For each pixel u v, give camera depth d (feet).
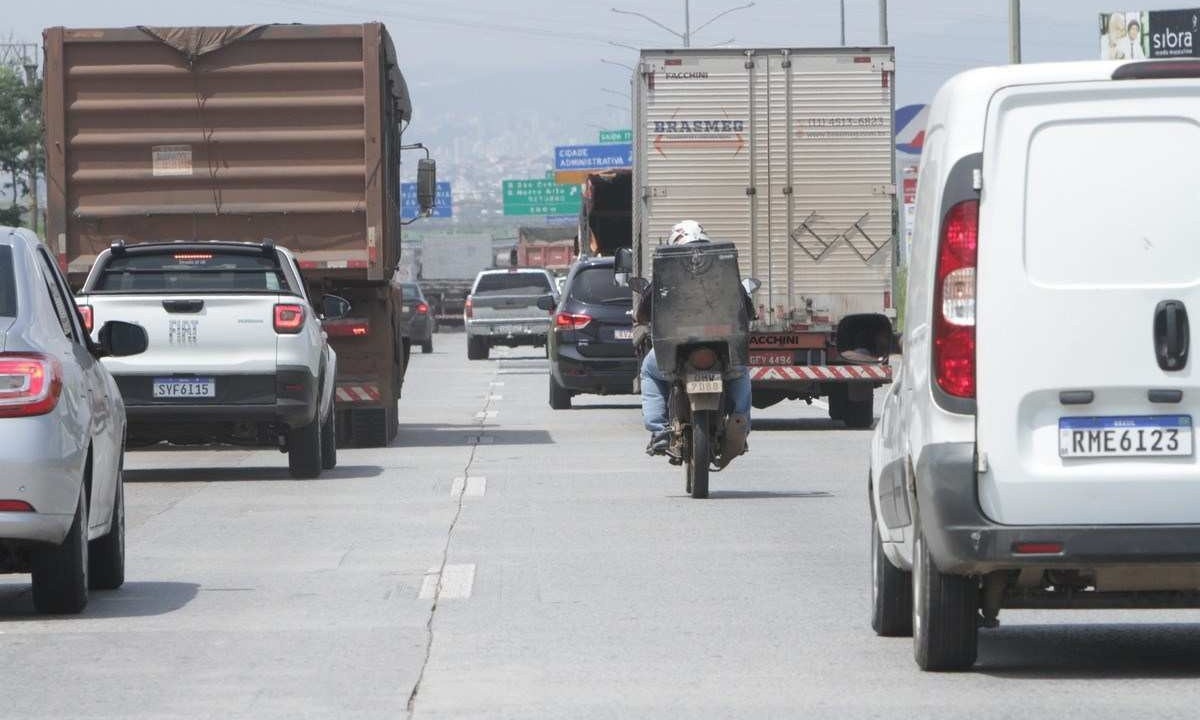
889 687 74.43
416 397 313.32
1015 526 71.31
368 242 199.00
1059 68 71.77
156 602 97.96
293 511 141.69
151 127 199.52
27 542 89.25
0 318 91.04
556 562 112.57
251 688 74.95
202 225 199.72
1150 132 71.20
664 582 104.12
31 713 70.38
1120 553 70.85
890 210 230.68
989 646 84.02
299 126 198.80
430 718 69.26
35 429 88.17
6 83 642.22
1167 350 71.05
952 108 72.74
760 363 230.68
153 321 164.45
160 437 167.63
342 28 198.29
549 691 74.23
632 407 285.02
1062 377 71.31
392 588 102.58
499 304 477.77
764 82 230.27
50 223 199.82
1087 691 73.31
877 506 84.89
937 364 72.28
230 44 199.00
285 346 165.17
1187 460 71.26
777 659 80.94
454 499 149.28
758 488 156.76
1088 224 71.41
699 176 230.68
